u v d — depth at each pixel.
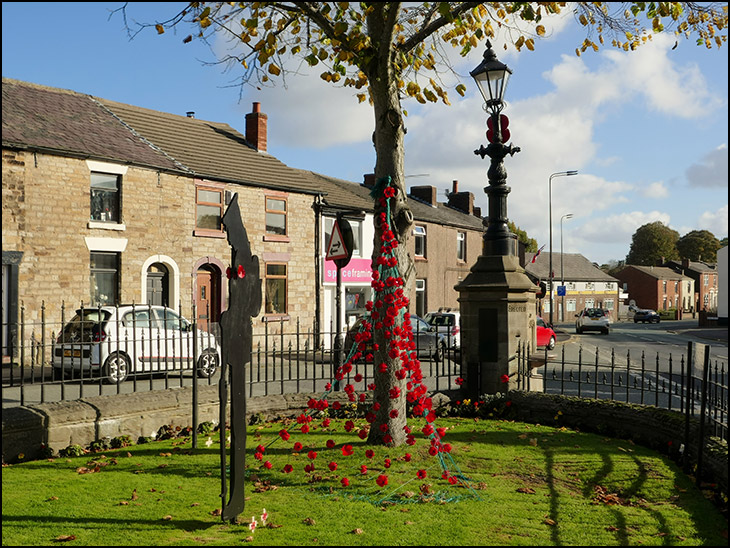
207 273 19.45
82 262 15.85
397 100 7.33
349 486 5.72
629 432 7.80
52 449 6.95
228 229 4.81
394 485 5.74
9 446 6.61
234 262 4.86
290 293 21.86
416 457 6.66
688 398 6.41
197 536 4.41
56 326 15.12
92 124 18.11
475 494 5.52
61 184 15.45
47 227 15.14
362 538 4.43
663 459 6.74
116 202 16.89
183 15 6.86
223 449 4.71
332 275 23.75
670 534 4.58
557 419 8.67
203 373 13.51
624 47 8.29
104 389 10.91
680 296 92.75
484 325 9.58
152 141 19.45
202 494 5.43
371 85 7.25
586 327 42.81
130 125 19.83
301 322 22.22
